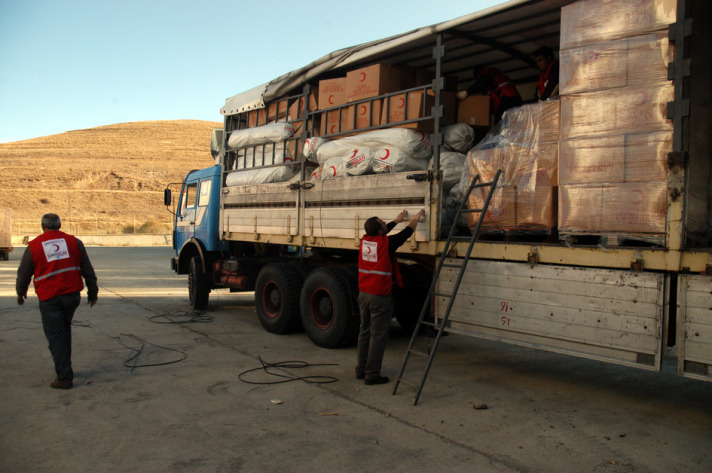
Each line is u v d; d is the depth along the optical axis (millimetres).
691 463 3594
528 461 3592
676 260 3670
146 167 78750
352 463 3541
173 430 4078
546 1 4711
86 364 5938
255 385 5230
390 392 5047
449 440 3924
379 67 6090
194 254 10328
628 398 4953
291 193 7246
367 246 5320
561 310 4262
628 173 3936
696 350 3576
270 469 3449
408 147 5613
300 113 7473
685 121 3715
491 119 6184
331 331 6637
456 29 5547
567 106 4309
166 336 7453
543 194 4516
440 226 5246
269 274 7738
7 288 12391
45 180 68438
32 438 3904
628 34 3982
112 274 16594
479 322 4855
